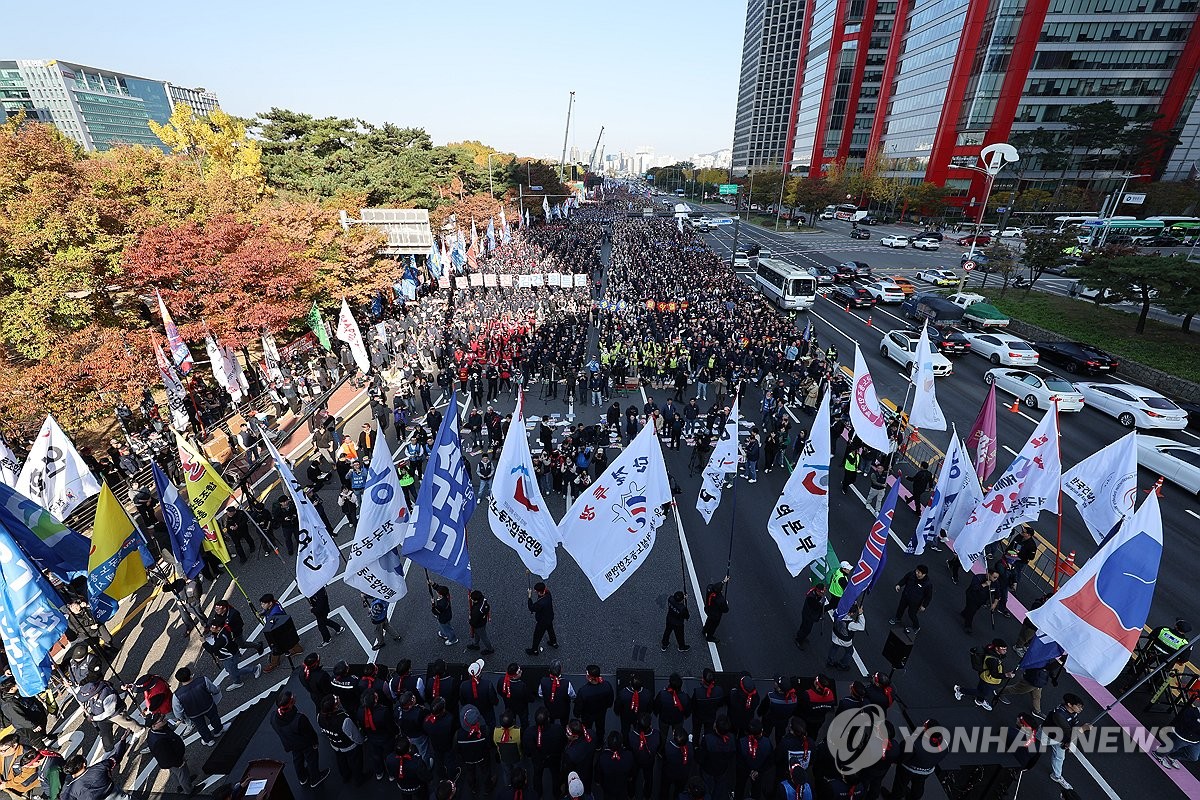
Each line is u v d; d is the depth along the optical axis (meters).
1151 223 61.91
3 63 160.75
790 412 24.88
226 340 23.17
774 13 167.88
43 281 19.91
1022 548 13.68
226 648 11.27
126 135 180.12
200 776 9.95
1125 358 29.73
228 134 51.38
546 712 9.09
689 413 23.77
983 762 9.32
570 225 86.19
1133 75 82.50
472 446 21.38
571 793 7.46
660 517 12.14
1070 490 14.42
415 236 41.91
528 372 27.56
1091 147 82.62
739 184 135.50
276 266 26.19
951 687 11.68
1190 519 17.95
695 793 7.44
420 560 11.13
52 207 20.53
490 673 11.91
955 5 87.12
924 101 96.81
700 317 32.97
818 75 125.38
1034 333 35.66
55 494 14.58
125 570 11.42
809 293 41.88
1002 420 24.73
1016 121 85.69
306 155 52.16
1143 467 20.81
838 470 20.66
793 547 12.95
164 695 9.85
